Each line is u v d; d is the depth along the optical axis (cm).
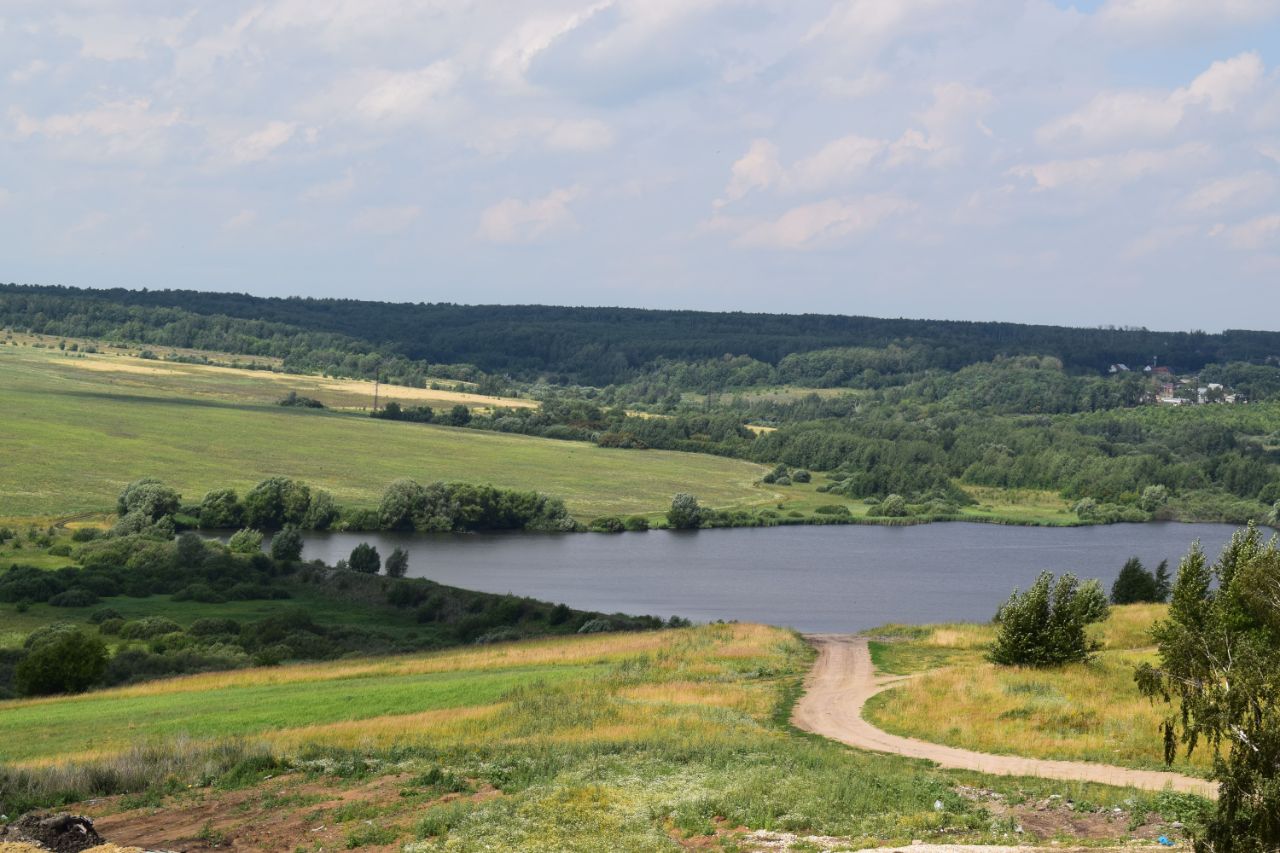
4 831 2230
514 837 2273
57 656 6141
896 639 6462
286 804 2722
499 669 5594
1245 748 1867
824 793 2522
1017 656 4672
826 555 16100
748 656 5419
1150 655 4981
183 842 2439
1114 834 2239
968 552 16400
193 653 7669
